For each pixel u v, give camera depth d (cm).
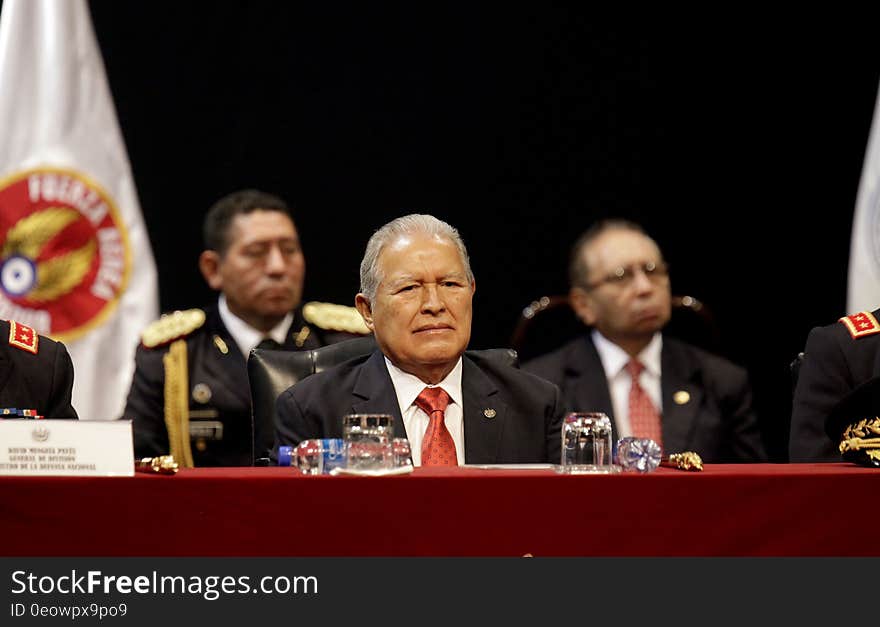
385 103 2189
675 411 1741
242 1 2166
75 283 1933
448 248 1048
